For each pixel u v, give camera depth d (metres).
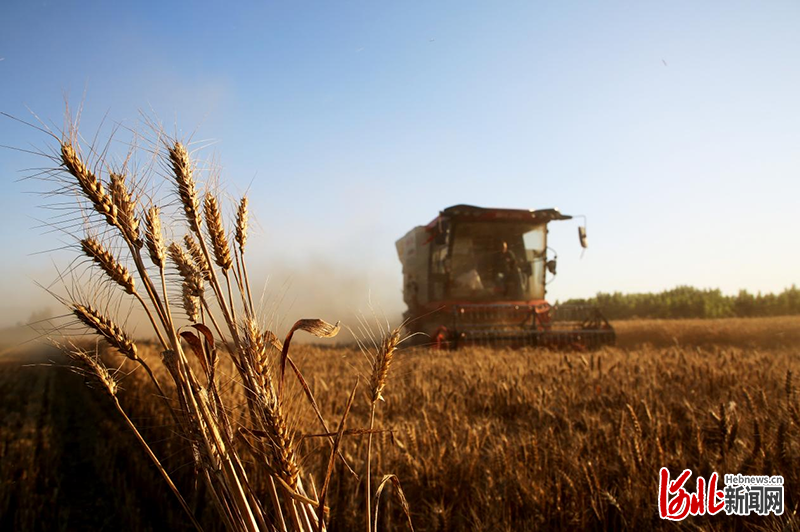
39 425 9.14
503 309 16.53
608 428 4.85
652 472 3.99
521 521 3.67
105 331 1.74
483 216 16.31
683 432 5.07
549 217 16.83
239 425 1.81
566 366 8.82
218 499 1.78
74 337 1.78
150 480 5.54
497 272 16.67
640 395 6.49
